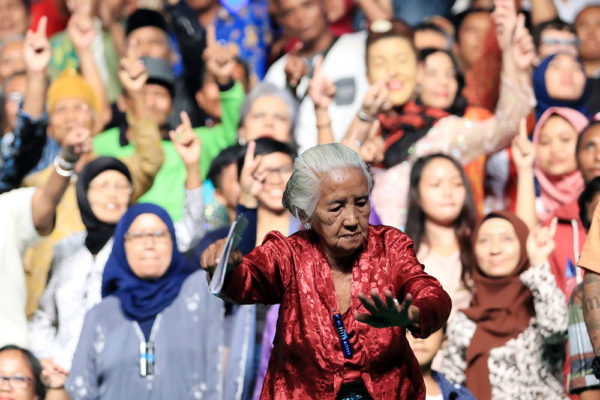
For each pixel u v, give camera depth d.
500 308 12.02
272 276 6.49
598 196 12.40
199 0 16.58
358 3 16.52
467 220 13.10
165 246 12.53
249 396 11.93
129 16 16.05
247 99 14.77
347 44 15.70
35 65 15.10
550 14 15.65
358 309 6.44
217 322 12.29
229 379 11.98
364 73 15.33
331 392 6.36
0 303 13.09
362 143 13.91
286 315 6.50
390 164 14.02
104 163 13.73
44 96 15.10
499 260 12.29
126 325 12.22
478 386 11.75
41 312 13.34
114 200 13.63
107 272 12.58
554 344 11.70
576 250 12.99
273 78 16.05
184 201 13.79
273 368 6.57
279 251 6.58
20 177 14.88
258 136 14.54
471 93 14.85
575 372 9.62
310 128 15.09
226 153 13.91
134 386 11.98
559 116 13.90
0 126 16.08
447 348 12.03
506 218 12.50
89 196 13.56
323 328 6.41
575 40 14.85
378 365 6.40
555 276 12.91
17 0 17.72
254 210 12.55
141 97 14.52
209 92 15.60
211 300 12.37
